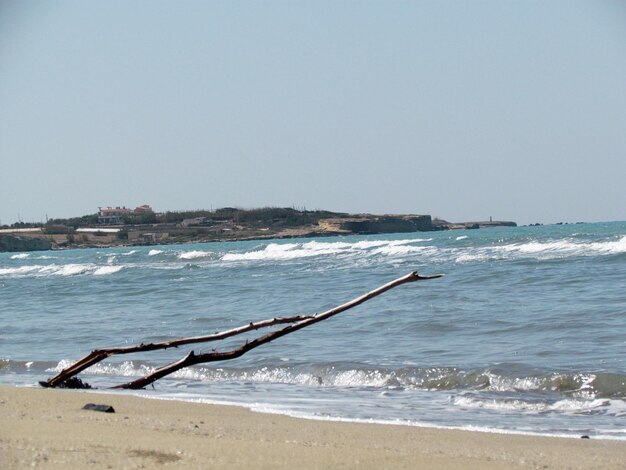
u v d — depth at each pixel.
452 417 13.63
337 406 14.79
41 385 17.61
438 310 30.30
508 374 17.05
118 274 69.88
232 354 17.34
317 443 9.97
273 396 16.22
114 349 17.66
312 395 16.31
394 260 63.50
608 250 57.50
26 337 28.83
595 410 14.21
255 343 17.34
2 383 18.83
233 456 8.62
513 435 11.59
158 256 99.38
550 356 19.36
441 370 17.83
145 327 29.91
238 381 18.56
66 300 46.38
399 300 35.22
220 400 15.66
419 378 17.58
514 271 45.91
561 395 15.65
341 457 8.88
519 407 14.62
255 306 36.44
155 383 18.52
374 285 43.47
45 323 33.47
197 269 69.50
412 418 13.55
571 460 9.38
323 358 20.72
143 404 13.66
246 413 13.02
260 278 54.19
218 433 10.44
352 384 17.64
